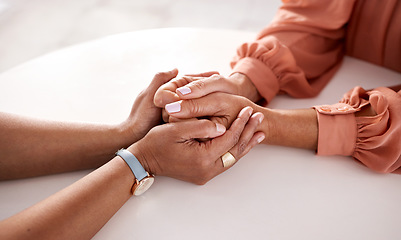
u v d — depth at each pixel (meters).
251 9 1.52
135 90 0.71
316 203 0.56
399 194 0.58
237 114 0.60
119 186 0.54
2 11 1.48
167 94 0.58
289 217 0.55
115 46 0.81
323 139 0.61
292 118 0.62
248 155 0.62
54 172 0.59
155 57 0.78
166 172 0.58
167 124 0.57
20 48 1.31
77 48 0.81
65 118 0.66
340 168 0.61
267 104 0.69
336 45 0.79
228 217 0.54
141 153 0.57
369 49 0.76
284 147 0.64
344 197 0.57
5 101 0.69
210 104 0.59
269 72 0.68
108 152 0.60
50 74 0.74
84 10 1.50
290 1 0.76
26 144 0.57
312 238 0.53
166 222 0.54
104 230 0.53
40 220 0.49
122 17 1.46
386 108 0.59
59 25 1.42
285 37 0.73
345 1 0.72
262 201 0.56
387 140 0.59
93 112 0.67
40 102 0.69
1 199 0.56
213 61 0.76
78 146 0.59
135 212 0.55
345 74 0.75
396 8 0.70
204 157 0.56
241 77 0.66
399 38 0.71
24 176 0.58
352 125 0.60
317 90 0.72
